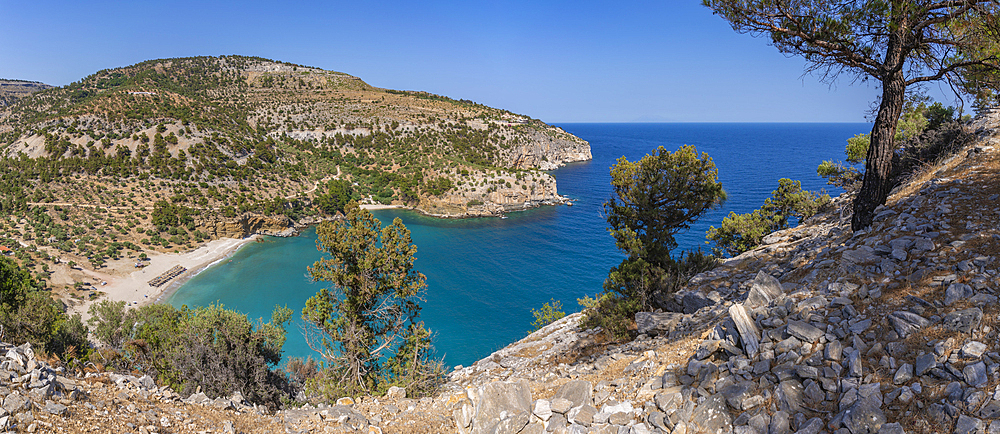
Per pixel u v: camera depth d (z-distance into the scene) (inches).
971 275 374.0
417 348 917.2
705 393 355.9
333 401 869.2
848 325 378.3
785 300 452.1
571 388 431.2
